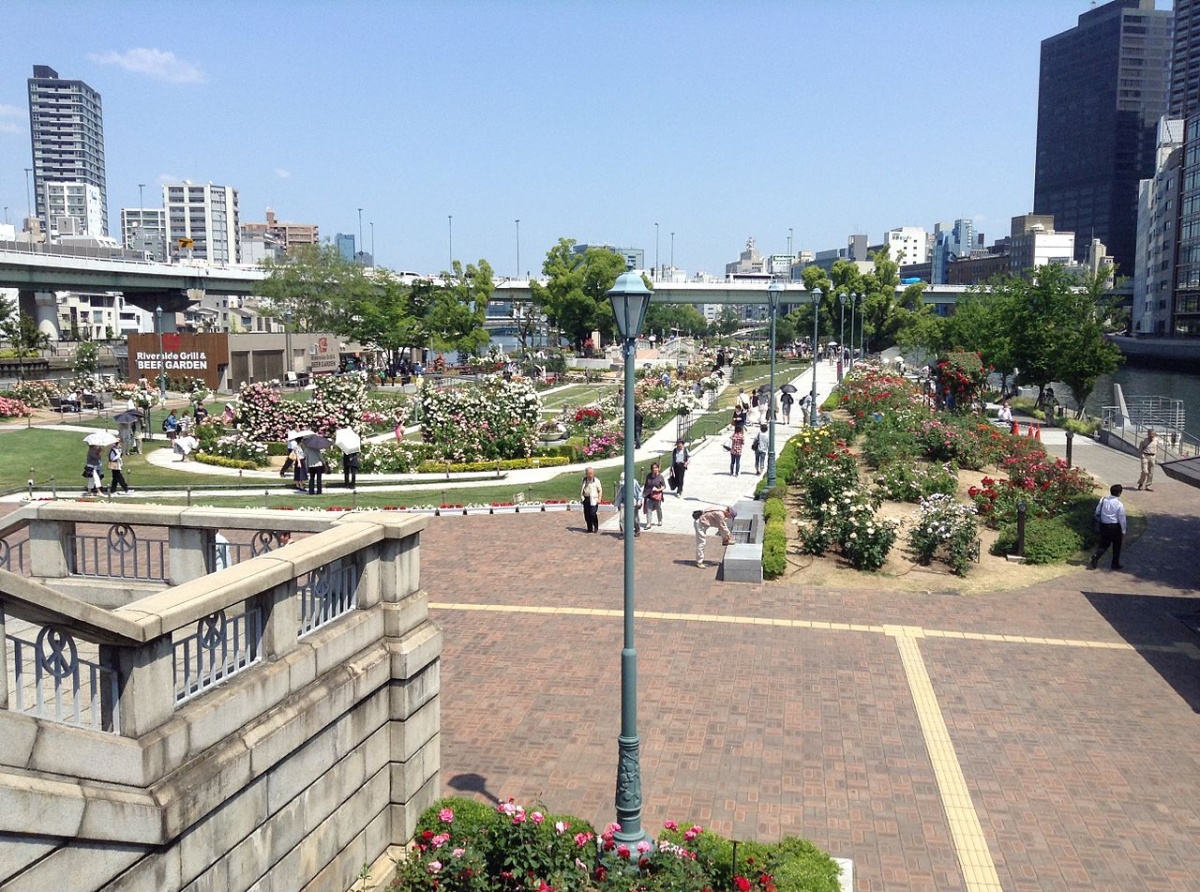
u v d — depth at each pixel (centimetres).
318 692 837
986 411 5103
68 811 580
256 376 7281
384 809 957
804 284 10969
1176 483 3172
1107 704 1390
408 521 974
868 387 4556
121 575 1060
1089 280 5272
